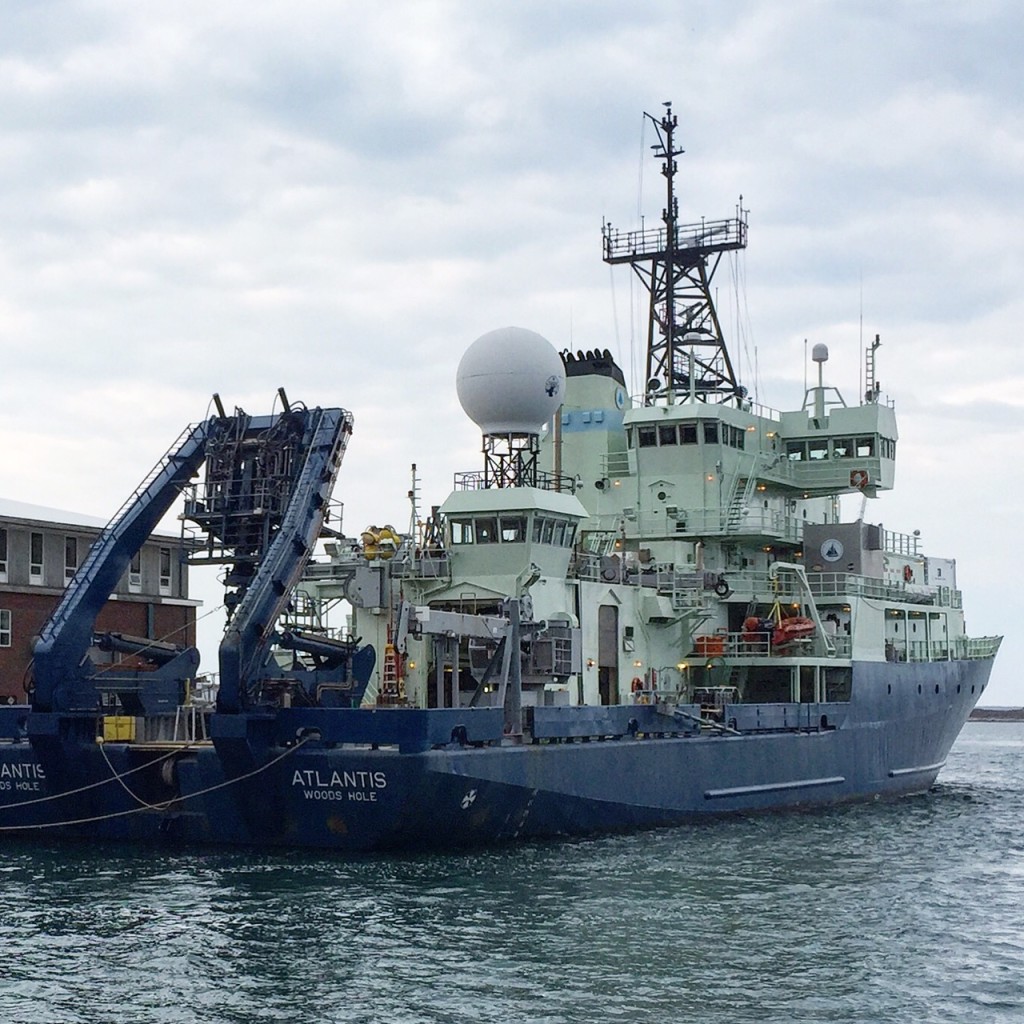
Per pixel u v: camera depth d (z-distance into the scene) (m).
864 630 59.75
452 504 49.44
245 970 28.45
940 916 34.72
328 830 40.31
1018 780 80.00
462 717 40.16
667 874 38.97
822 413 63.41
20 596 68.12
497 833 41.72
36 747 42.28
